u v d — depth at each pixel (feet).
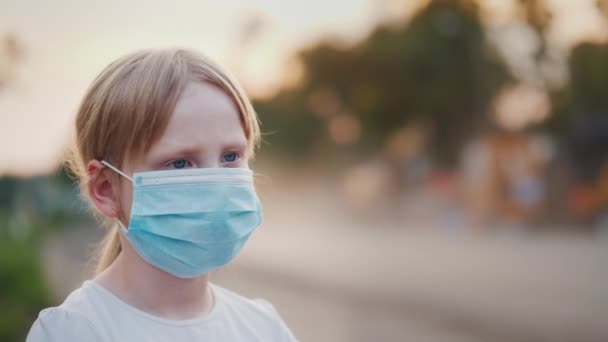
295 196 115.24
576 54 71.72
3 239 61.67
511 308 29.96
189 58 5.73
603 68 70.23
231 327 5.95
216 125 5.62
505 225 69.46
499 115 83.35
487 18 89.51
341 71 107.24
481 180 73.36
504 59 85.76
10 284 38.29
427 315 32.55
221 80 5.70
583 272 36.58
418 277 42.19
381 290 39.70
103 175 5.82
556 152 72.59
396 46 97.14
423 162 96.32
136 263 5.77
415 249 57.41
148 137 5.49
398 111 101.50
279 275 51.21
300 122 115.85
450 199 81.35
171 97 5.47
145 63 5.65
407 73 98.17
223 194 5.69
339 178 111.14
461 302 32.99
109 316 5.48
